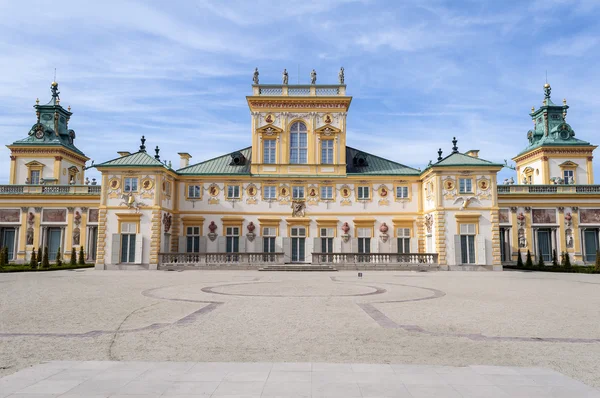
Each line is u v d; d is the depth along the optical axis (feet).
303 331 47.29
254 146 181.27
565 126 230.68
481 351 39.29
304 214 176.65
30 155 226.79
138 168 161.79
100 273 137.39
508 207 190.90
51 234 193.88
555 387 28.55
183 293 80.12
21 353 38.01
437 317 56.13
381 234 175.52
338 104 183.32
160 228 161.17
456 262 157.69
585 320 54.54
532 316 57.21
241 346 40.70
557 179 213.87
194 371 31.78
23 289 86.58
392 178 178.29
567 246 188.55
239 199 177.17
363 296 76.64
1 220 191.72
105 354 37.73
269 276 125.29
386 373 31.60
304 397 26.40
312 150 181.47
